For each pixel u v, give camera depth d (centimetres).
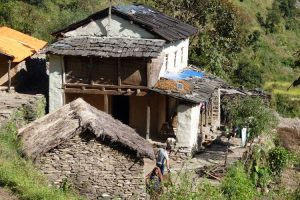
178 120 2162
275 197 1622
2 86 2402
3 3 4247
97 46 2269
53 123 1589
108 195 1505
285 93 5216
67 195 1408
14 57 2336
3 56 2342
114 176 1505
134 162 1503
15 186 1278
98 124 1488
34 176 1415
